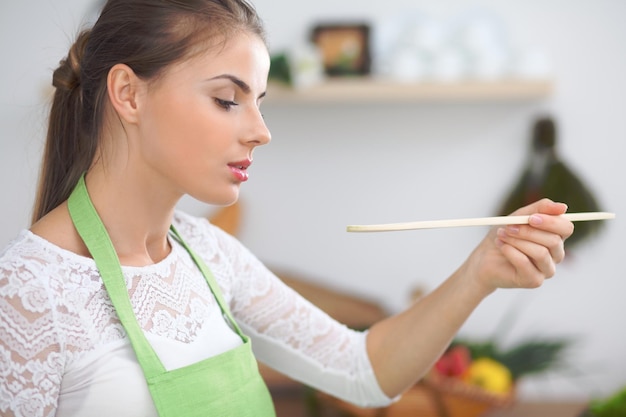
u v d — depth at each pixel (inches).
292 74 108.9
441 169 118.3
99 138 39.7
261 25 39.8
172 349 39.6
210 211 117.4
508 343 120.3
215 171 38.0
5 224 114.6
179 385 38.3
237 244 48.7
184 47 36.9
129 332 37.6
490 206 118.6
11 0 111.3
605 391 120.4
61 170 41.7
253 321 48.3
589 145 117.0
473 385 87.7
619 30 115.1
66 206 39.9
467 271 45.0
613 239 117.8
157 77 37.2
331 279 120.3
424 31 110.4
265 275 49.1
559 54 115.7
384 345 48.0
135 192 39.4
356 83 109.8
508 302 120.1
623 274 118.6
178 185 38.6
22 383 35.0
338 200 119.2
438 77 109.7
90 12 112.2
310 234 119.6
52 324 36.0
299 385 106.8
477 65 110.1
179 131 37.4
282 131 117.8
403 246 119.6
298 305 49.2
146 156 38.4
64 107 41.4
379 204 119.2
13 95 112.4
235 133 37.9
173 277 41.6
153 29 37.2
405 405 87.7
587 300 119.3
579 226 116.1
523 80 110.1
